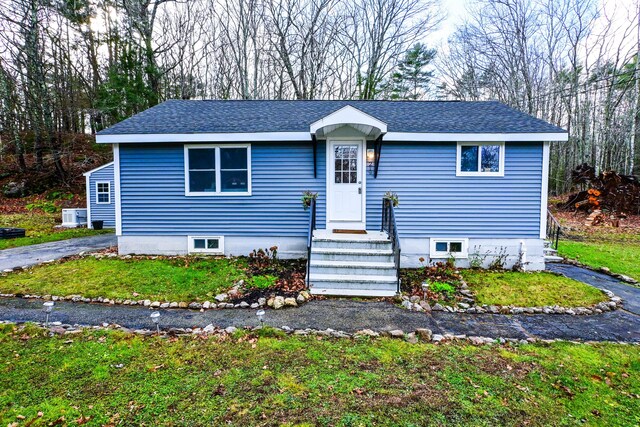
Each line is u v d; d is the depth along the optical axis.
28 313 4.89
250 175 7.89
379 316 5.05
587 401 3.03
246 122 8.17
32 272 6.78
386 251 6.57
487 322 4.92
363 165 7.81
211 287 6.03
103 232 13.59
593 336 4.51
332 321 4.82
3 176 20.66
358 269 6.33
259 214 7.98
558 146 23.77
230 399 2.91
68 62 20.94
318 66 21.61
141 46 17.95
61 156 20.36
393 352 3.86
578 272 7.84
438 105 9.72
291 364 3.53
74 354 3.65
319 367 3.48
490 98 26.55
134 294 5.66
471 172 7.66
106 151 23.38
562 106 23.45
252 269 7.03
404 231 7.80
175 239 8.07
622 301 5.86
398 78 24.75
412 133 7.36
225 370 3.38
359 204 7.93
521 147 7.55
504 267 7.69
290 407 2.82
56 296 5.55
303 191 7.91
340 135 7.81
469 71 26.62
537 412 2.84
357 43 22.86
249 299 5.59
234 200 7.98
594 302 5.68
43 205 18.30
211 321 4.75
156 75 17.67
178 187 7.97
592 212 15.82
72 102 21.12
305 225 7.95
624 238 11.94
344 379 3.26
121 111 17.12
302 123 8.00
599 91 22.05
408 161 7.73
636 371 3.57
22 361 3.49
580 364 3.68
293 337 4.21
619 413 2.88
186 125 7.98
